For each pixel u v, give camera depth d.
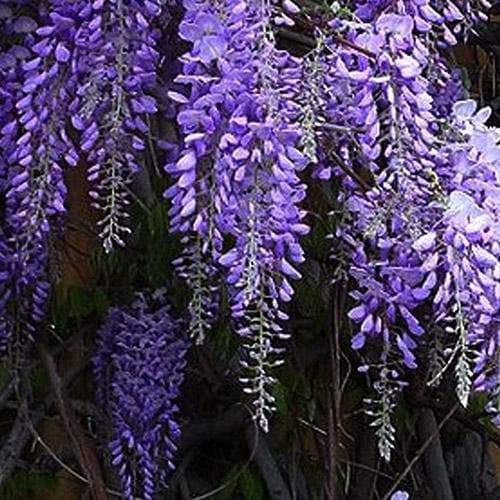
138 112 0.98
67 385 1.26
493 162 0.99
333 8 0.99
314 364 1.35
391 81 0.97
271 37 0.94
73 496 1.33
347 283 1.11
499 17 1.51
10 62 1.01
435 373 1.03
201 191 0.94
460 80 1.21
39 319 1.17
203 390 1.36
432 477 1.40
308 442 1.38
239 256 0.95
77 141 1.01
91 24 0.96
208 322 1.09
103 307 1.31
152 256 1.27
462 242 0.95
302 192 0.95
